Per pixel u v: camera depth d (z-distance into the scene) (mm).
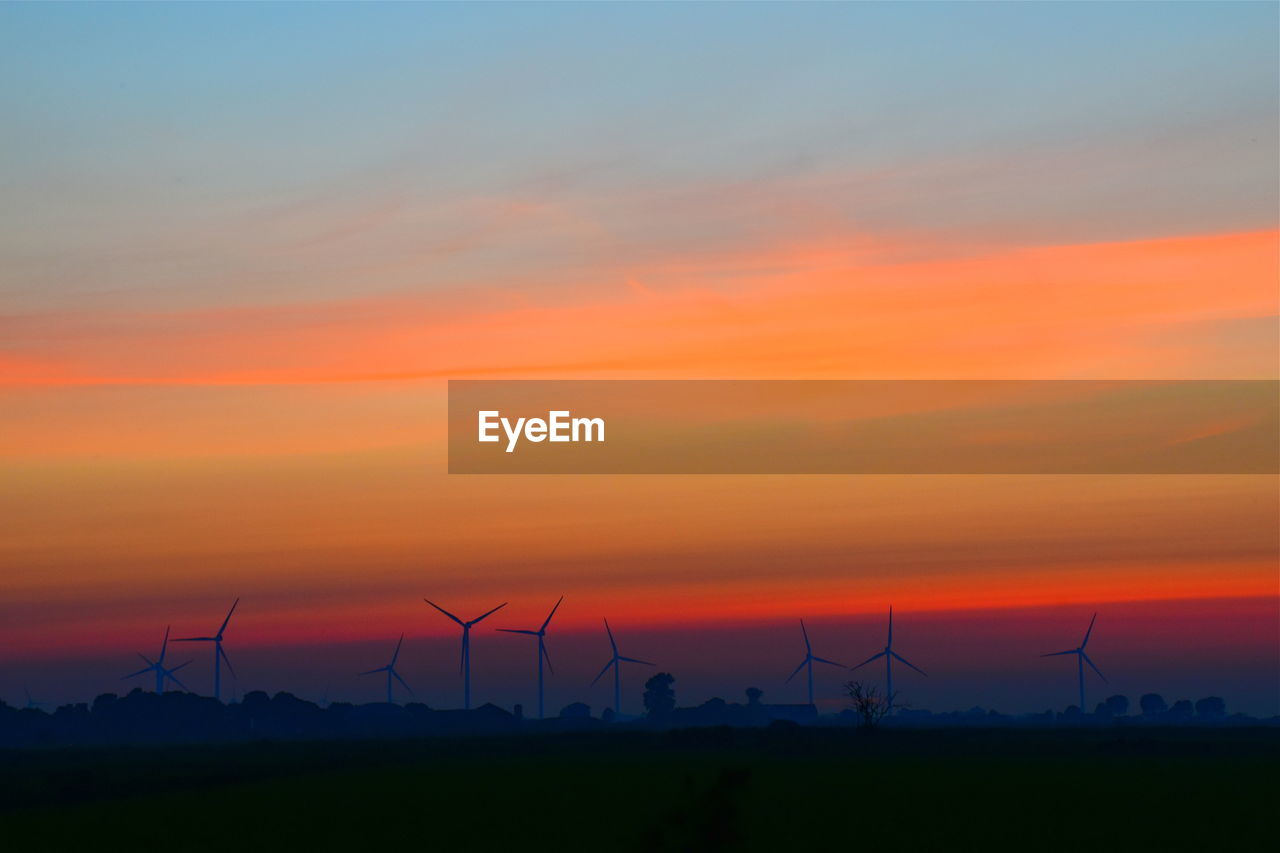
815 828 62125
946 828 62406
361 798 83062
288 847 59719
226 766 126250
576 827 64500
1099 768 106375
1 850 60406
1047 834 60312
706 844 45750
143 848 60625
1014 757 126500
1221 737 170125
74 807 81062
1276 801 75938
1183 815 68125
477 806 76062
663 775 98875
